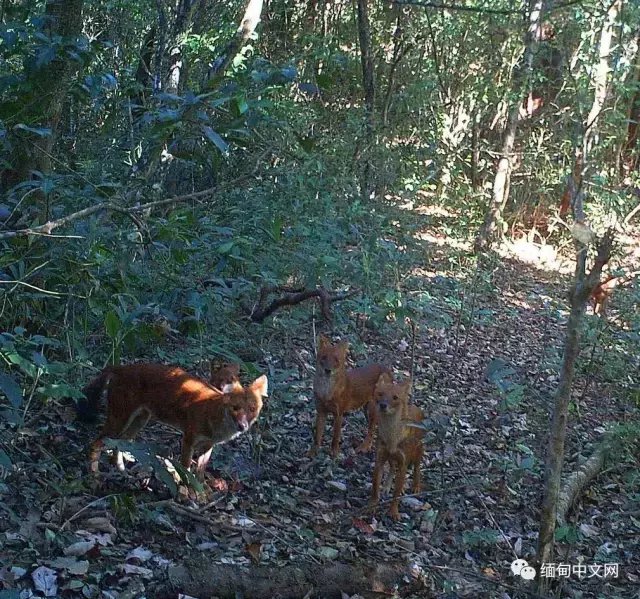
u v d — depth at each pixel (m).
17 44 3.56
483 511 3.68
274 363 4.76
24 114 3.64
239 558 2.79
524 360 6.07
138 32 7.15
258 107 3.27
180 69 6.08
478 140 10.23
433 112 9.51
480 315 6.73
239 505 3.25
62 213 3.72
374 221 6.07
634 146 11.69
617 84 7.85
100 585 2.46
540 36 7.97
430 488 3.81
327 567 2.71
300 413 4.36
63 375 3.38
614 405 5.29
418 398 4.84
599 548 3.46
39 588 2.36
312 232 5.09
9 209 3.52
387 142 8.24
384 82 9.31
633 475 4.24
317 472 3.80
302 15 9.03
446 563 3.15
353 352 5.36
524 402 5.04
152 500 3.08
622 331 6.07
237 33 5.54
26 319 3.52
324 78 3.58
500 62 9.55
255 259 4.68
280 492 3.48
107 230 3.55
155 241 4.04
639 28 7.63
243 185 4.93
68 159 5.42
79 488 2.88
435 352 5.80
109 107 5.18
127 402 3.18
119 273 3.67
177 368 3.29
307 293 4.69
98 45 3.55
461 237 8.68
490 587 2.98
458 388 5.21
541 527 2.81
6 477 2.88
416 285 6.60
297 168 5.18
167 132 3.52
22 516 2.73
